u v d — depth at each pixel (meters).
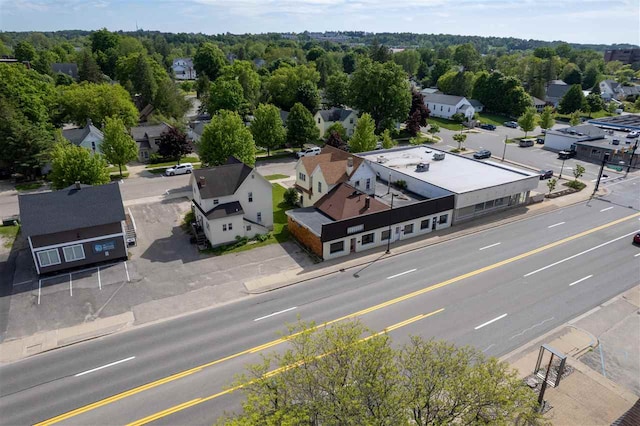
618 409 23.31
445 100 121.75
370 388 16.92
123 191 57.84
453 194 46.69
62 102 84.62
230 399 23.94
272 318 31.17
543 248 42.62
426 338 28.75
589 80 160.12
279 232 45.91
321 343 19.66
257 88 116.69
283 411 16.23
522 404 18.12
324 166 48.00
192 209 48.06
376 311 31.91
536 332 29.66
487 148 86.31
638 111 128.75
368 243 42.53
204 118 100.62
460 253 41.56
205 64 147.38
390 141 75.50
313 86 114.06
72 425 22.28
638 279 36.72
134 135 76.88
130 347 28.19
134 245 42.47
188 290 34.91
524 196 54.16
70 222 36.72
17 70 78.38
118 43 172.50
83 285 35.44
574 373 25.86
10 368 26.31
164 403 23.64
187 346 28.23
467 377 17.80
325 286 35.56
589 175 67.88
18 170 61.50
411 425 17.28
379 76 89.75
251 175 44.00
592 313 31.91
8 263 38.94
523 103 118.25
